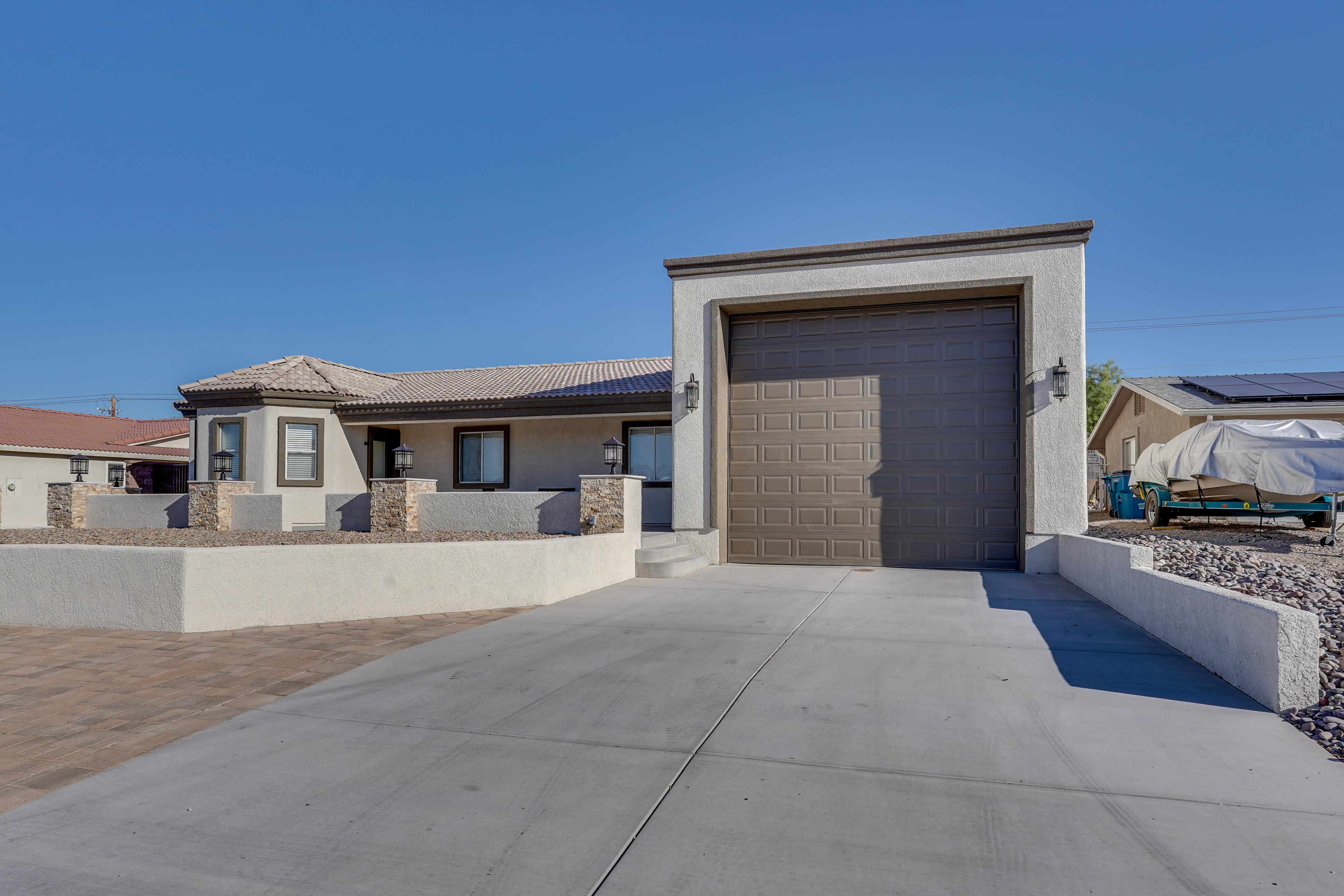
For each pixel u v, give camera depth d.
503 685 5.52
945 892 2.84
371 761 4.15
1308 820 3.35
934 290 11.37
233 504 15.40
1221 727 4.50
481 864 3.08
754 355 12.70
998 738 4.36
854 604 8.51
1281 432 11.06
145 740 4.48
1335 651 5.35
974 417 11.66
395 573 8.26
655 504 16.22
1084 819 3.39
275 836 3.32
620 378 18.00
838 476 12.20
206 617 7.44
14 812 3.55
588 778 3.89
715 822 3.41
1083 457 10.70
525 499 12.98
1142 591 7.15
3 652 6.67
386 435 18.72
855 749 4.23
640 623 7.61
